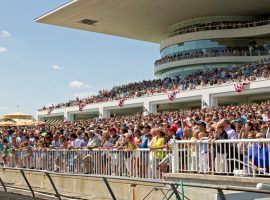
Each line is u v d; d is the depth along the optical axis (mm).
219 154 10406
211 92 44844
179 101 48344
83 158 13938
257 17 63656
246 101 47875
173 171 11367
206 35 61531
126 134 12867
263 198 5562
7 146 18391
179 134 13336
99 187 11227
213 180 10312
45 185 13680
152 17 63406
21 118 43500
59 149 15086
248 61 58812
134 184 9000
